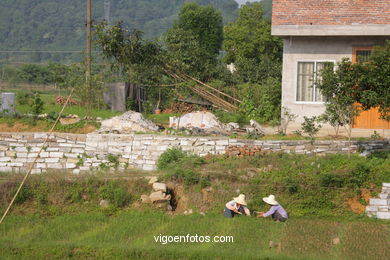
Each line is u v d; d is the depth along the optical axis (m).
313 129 18.19
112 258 11.93
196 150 18.05
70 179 15.68
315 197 14.70
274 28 19.81
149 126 19.70
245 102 22.73
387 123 19.67
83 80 24.47
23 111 22.84
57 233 13.12
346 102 15.87
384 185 14.70
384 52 15.17
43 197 15.00
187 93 24.94
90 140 18.47
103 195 15.16
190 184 15.52
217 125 19.89
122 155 18.28
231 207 14.27
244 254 11.55
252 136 18.52
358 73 15.49
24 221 13.98
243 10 51.19
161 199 14.79
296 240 12.44
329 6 20.12
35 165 18.27
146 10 137.25
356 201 14.66
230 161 17.00
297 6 20.31
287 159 16.89
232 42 49.84
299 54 20.31
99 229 13.39
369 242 12.37
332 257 11.52
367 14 19.67
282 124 20.45
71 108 23.72
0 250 12.18
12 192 15.01
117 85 23.69
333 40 20.00
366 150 17.64
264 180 15.35
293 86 20.42
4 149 18.47
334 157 16.73
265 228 13.28
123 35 24.72
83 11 128.88
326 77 15.98
